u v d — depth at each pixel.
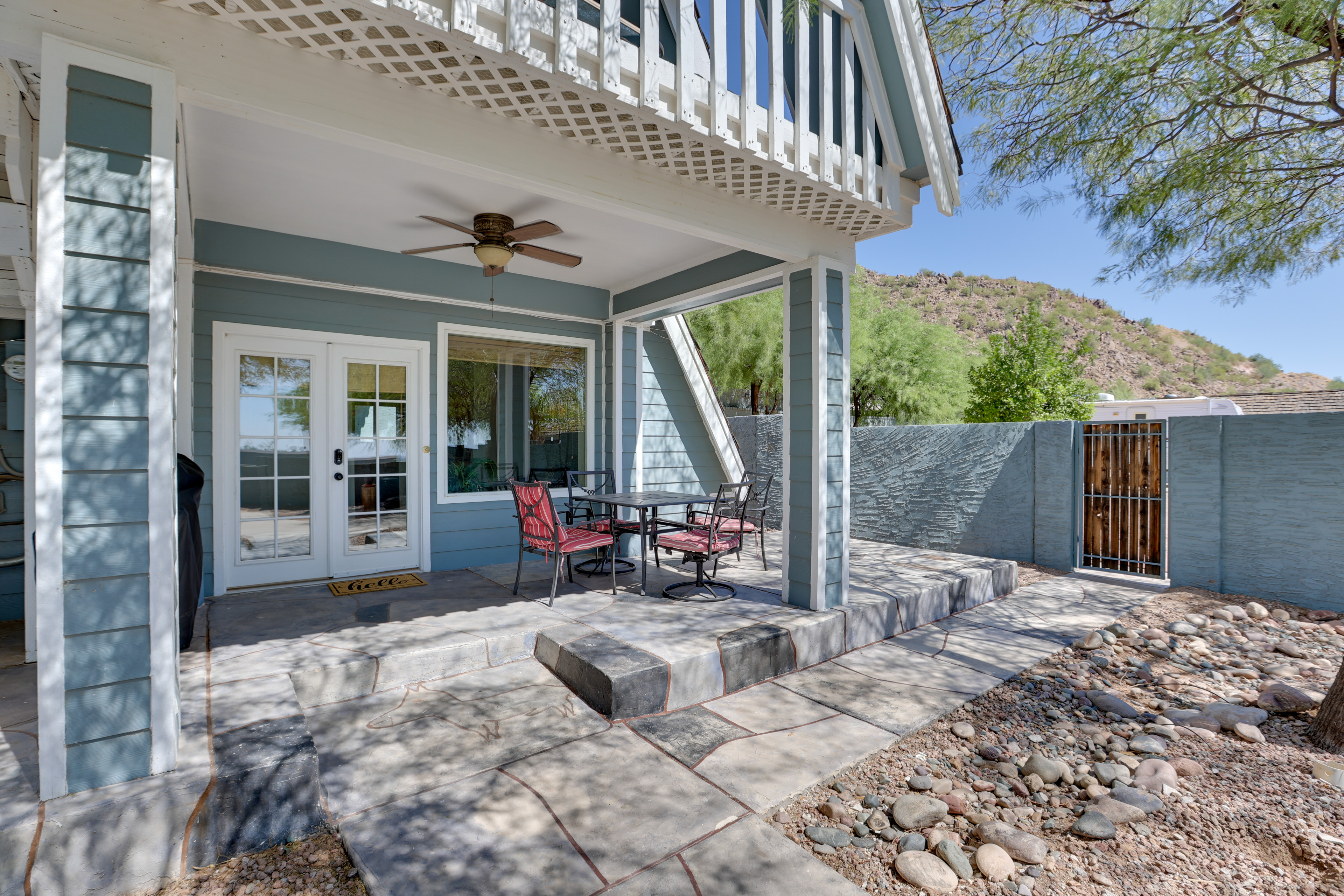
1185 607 4.93
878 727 2.91
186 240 3.51
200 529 3.24
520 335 5.83
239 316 4.40
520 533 4.52
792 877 1.88
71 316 1.78
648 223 3.36
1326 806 2.24
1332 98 2.88
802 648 3.69
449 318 5.39
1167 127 3.31
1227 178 3.23
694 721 2.95
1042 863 1.99
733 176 3.35
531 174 2.79
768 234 3.81
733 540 4.81
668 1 2.92
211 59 2.02
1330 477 4.76
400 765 2.48
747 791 2.34
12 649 3.30
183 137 2.56
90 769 1.84
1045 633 4.41
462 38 2.05
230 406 4.39
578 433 6.38
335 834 2.11
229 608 3.99
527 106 2.56
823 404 4.07
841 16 3.60
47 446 1.75
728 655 3.30
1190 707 3.17
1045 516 6.50
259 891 1.84
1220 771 2.52
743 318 13.12
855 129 3.69
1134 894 1.84
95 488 1.83
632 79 2.57
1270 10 2.66
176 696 1.99
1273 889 1.83
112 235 1.84
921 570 5.41
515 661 3.50
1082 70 3.21
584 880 1.86
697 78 2.87
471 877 1.86
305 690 2.88
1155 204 3.37
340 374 4.85
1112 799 2.29
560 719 2.89
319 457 4.77
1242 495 5.21
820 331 4.08
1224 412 14.38
